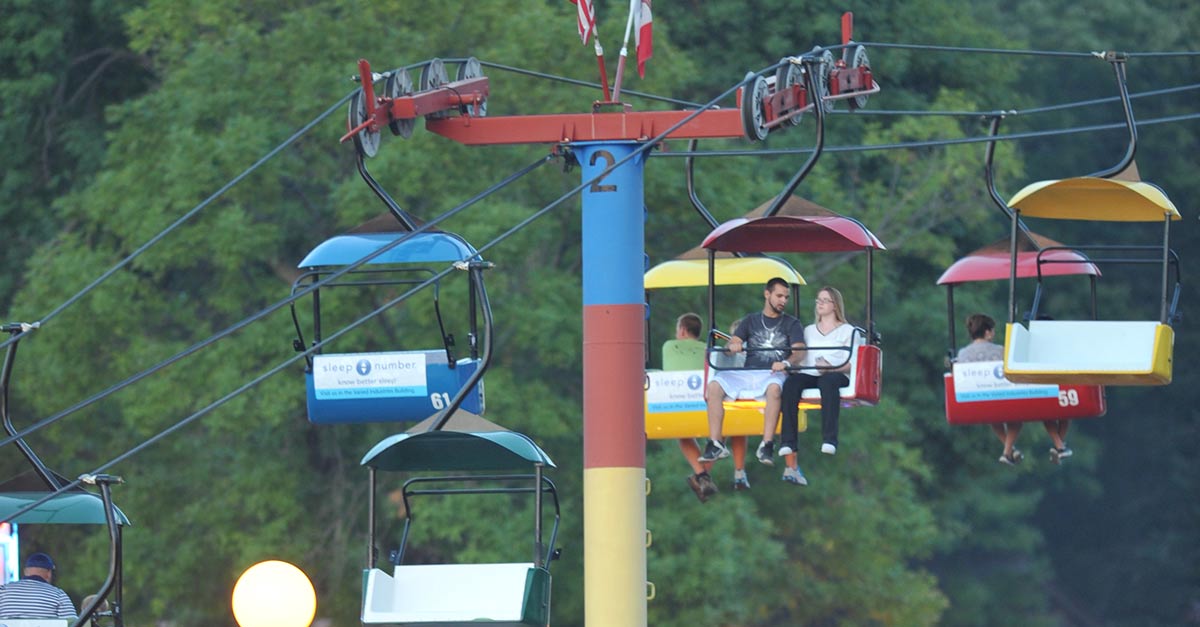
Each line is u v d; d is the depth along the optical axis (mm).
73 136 120062
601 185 54844
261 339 100125
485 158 104000
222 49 104688
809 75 55375
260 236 100500
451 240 57188
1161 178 166750
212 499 104625
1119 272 168250
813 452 111688
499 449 52688
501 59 101625
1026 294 152625
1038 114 165625
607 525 53688
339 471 107812
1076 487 178500
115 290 103000
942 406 130875
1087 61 165250
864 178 126812
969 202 115625
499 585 51375
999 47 135000
